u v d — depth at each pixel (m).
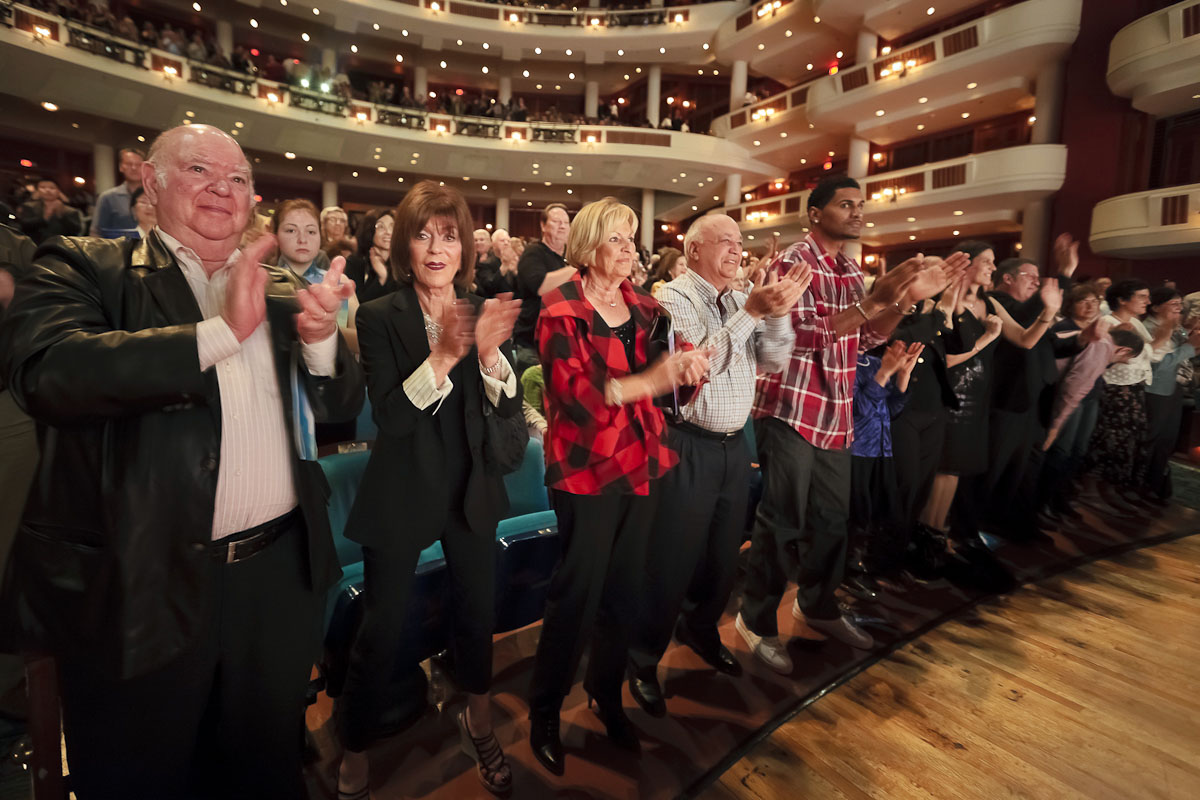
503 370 1.34
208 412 0.93
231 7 15.24
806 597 2.25
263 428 1.03
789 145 15.88
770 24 14.66
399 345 1.29
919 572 2.78
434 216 1.30
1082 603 2.56
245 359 1.01
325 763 1.55
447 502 1.34
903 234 13.77
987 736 1.73
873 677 2.01
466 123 16.27
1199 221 8.23
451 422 1.35
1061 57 10.24
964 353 2.57
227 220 0.97
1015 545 3.22
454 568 1.42
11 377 0.81
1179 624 2.39
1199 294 5.03
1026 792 1.52
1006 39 10.32
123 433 0.88
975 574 2.74
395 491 1.29
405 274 1.35
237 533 1.02
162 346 0.81
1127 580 2.80
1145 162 9.34
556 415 1.50
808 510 2.18
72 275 0.88
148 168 0.95
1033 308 3.01
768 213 15.88
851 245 14.95
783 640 2.23
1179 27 8.15
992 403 2.97
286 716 1.11
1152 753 1.68
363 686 1.31
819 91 13.65
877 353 2.48
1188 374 4.05
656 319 1.64
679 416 1.68
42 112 12.48
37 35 10.87
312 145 15.23
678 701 1.86
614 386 1.36
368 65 18.06
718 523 1.89
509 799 1.45
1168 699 1.91
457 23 16.34
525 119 17.05
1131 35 8.78
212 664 1.01
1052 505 3.66
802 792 1.50
